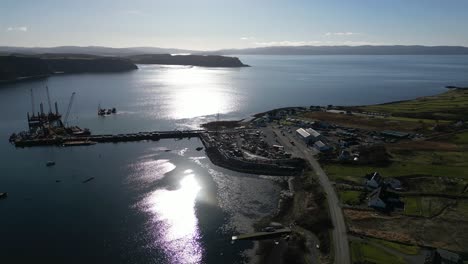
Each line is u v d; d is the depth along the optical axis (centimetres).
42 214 8125
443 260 5819
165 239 7194
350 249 6419
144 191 9362
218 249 6862
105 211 8275
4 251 6731
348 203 8175
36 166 11231
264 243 7012
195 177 10338
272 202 8781
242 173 10669
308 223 7481
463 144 12650
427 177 9488
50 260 6488
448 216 7531
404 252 6275
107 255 6662
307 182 9550
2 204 8612
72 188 9538
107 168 11056
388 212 7738
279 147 12450
